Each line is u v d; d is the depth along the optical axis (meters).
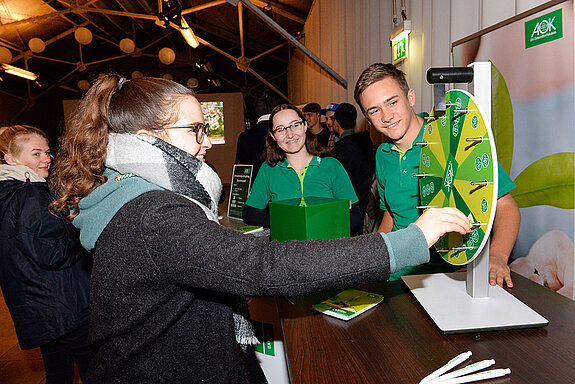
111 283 0.70
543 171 1.52
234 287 0.65
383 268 0.66
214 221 0.74
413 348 0.77
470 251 0.85
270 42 9.45
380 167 1.65
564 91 1.41
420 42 2.74
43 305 1.63
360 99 1.45
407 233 0.69
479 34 1.82
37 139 1.75
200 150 0.87
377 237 0.68
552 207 1.49
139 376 0.75
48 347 1.76
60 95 11.62
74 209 0.82
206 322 0.79
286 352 0.80
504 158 1.71
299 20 7.48
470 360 0.72
